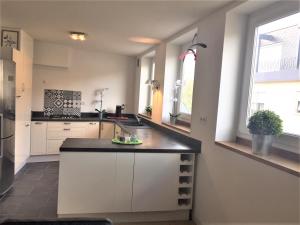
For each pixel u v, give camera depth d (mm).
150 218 2846
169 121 4039
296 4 1904
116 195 2639
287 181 1622
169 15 2814
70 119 5016
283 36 2023
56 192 3494
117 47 4918
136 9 2684
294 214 1564
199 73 2881
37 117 5000
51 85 5289
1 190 3189
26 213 2846
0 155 3125
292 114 1902
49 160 5031
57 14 3055
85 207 2574
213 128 2543
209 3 2396
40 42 4922
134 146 2756
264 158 1857
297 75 1865
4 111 3154
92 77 5598
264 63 2229
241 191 2084
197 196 2832
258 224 1872
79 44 4941
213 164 2527
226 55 2439
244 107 2424
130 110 5953
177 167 2787
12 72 3402
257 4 2178
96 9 2771
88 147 2545
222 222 2346
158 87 4242
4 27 3832
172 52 3977
